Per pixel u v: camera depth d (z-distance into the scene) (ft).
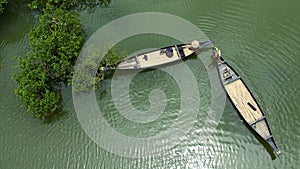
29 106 108.27
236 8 130.72
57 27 119.85
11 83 119.96
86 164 107.96
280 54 120.88
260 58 120.47
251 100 111.96
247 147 107.55
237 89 114.11
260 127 107.45
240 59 120.47
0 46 127.54
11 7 136.05
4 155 109.50
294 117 110.22
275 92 114.42
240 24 127.44
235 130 110.01
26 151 109.81
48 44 114.01
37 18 133.49
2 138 111.75
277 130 108.47
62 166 107.86
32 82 109.60
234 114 112.06
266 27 126.41
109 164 107.76
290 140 106.93
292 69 118.21
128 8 133.39
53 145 110.42
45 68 115.96
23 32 130.62
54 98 111.24
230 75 115.85
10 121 114.11
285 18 128.06
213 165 106.42
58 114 114.42
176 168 106.73
